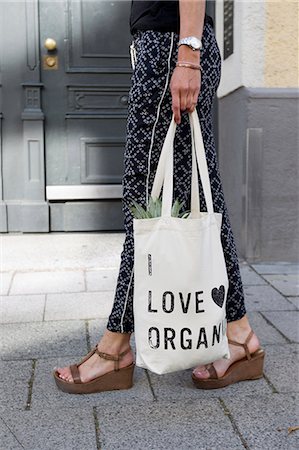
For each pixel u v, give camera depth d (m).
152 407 1.80
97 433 1.65
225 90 3.56
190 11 1.68
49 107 3.79
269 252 3.35
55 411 1.77
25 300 2.77
